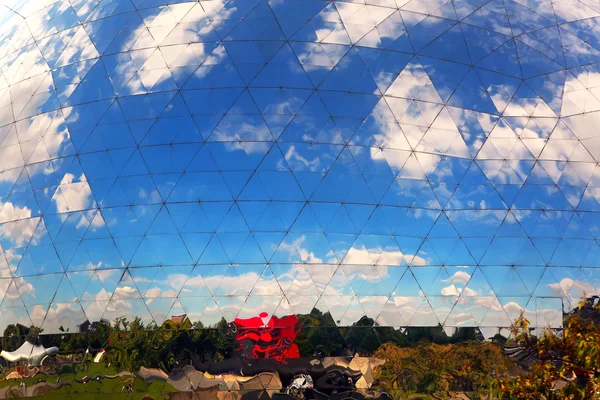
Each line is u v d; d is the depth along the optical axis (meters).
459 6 29.06
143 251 24.67
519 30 28.83
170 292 24.09
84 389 25.17
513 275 24.45
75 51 29.64
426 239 24.33
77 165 26.75
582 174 26.08
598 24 30.25
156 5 29.44
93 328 24.97
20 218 27.69
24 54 31.61
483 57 27.58
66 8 31.88
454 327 23.81
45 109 28.80
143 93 26.94
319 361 23.16
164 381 23.92
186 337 23.72
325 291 23.53
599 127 26.98
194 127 25.72
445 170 25.19
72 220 26.16
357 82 26.20
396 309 23.64
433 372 23.61
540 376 17.70
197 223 24.44
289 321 23.30
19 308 26.94
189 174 25.09
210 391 23.45
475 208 24.91
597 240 25.33
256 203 24.42
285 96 25.92
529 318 24.11
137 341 24.25
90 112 27.52
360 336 23.33
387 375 23.39
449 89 26.55
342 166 24.83
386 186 24.67
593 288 24.73
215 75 26.64
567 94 27.41
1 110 30.56
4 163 29.03
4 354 27.16
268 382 23.17
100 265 25.17
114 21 29.69
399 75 26.55
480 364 23.72
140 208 25.11
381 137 25.33
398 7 28.44
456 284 24.11
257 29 27.67
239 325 23.42
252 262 23.84
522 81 27.34
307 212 24.27
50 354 25.91
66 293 25.70
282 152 24.98
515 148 25.98
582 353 16.19
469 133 25.89
